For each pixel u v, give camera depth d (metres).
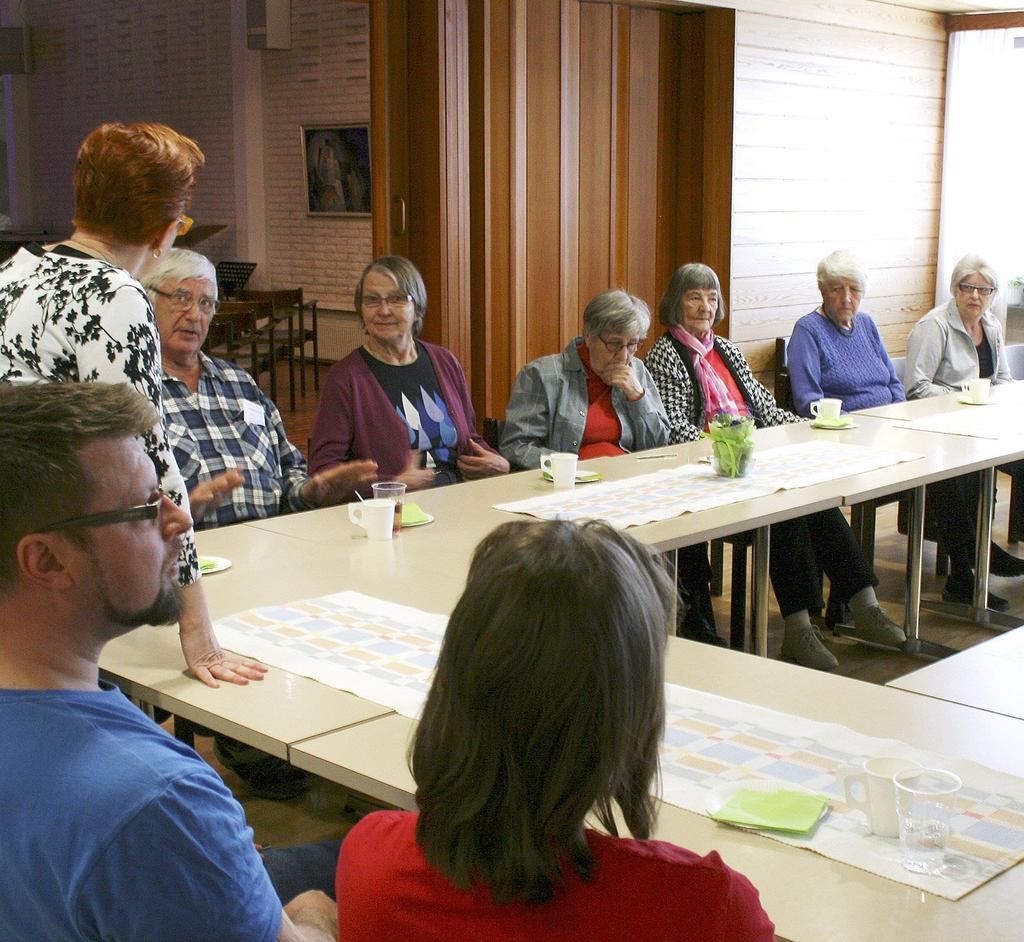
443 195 5.45
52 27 12.78
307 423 8.34
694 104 6.46
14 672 1.09
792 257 6.87
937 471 3.47
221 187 11.44
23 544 1.06
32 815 1.03
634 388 3.98
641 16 6.21
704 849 1.41
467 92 5.50
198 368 3.20
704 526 2.86
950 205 7.67
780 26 6.52
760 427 4.50
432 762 0.98
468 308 5.66
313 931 1.40
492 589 0.96
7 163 13.43
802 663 3.84
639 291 6.51
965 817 1.46
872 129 7.18
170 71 11.67
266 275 11.31
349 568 2.56
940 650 3.97
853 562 4.04
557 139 5.92
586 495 3.22
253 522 2.96
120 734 1.08
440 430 3.69
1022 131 7.32
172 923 1.04
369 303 3.60
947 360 5.36
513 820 0.95
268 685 1.92
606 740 0.94
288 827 2.88
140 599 1.13
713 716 1.77
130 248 1.93
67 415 1.08
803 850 1.40
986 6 7.23
